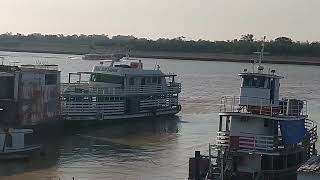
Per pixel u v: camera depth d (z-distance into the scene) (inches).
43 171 2137.1
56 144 2655.0
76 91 3085.6
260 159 1833.2
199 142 2770.7
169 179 2065.7
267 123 1884.8
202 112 3882.9
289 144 1873.8
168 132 3061.0
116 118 3255.4
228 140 1860.2
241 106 1973.4
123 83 3336.6
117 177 2076.8
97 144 2682.1
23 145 2332.7
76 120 3053.6
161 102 3604.8
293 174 1891.0
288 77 7736.2
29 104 2674.7
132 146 2652.6
